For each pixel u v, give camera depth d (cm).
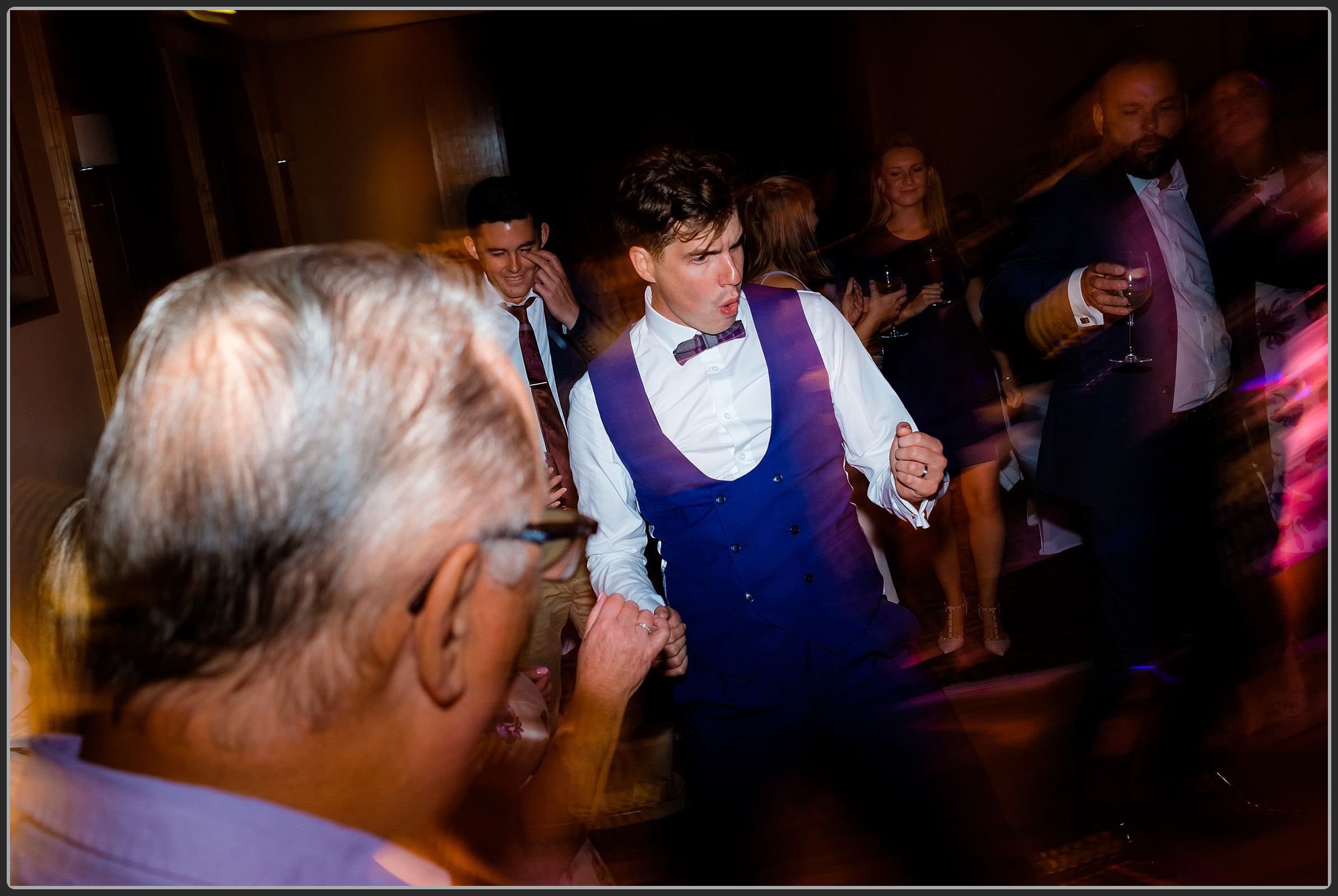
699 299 176
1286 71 456
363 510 46
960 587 335
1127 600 249
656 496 186
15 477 299
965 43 754
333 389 46
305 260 50
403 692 50
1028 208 273
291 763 48
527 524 52
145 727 47
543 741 99
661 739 277
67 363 354
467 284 54
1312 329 255
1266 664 268
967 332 325
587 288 292
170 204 521
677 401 183
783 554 179
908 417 192
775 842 179
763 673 179
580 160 804
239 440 45
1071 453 248
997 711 294
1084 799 246
